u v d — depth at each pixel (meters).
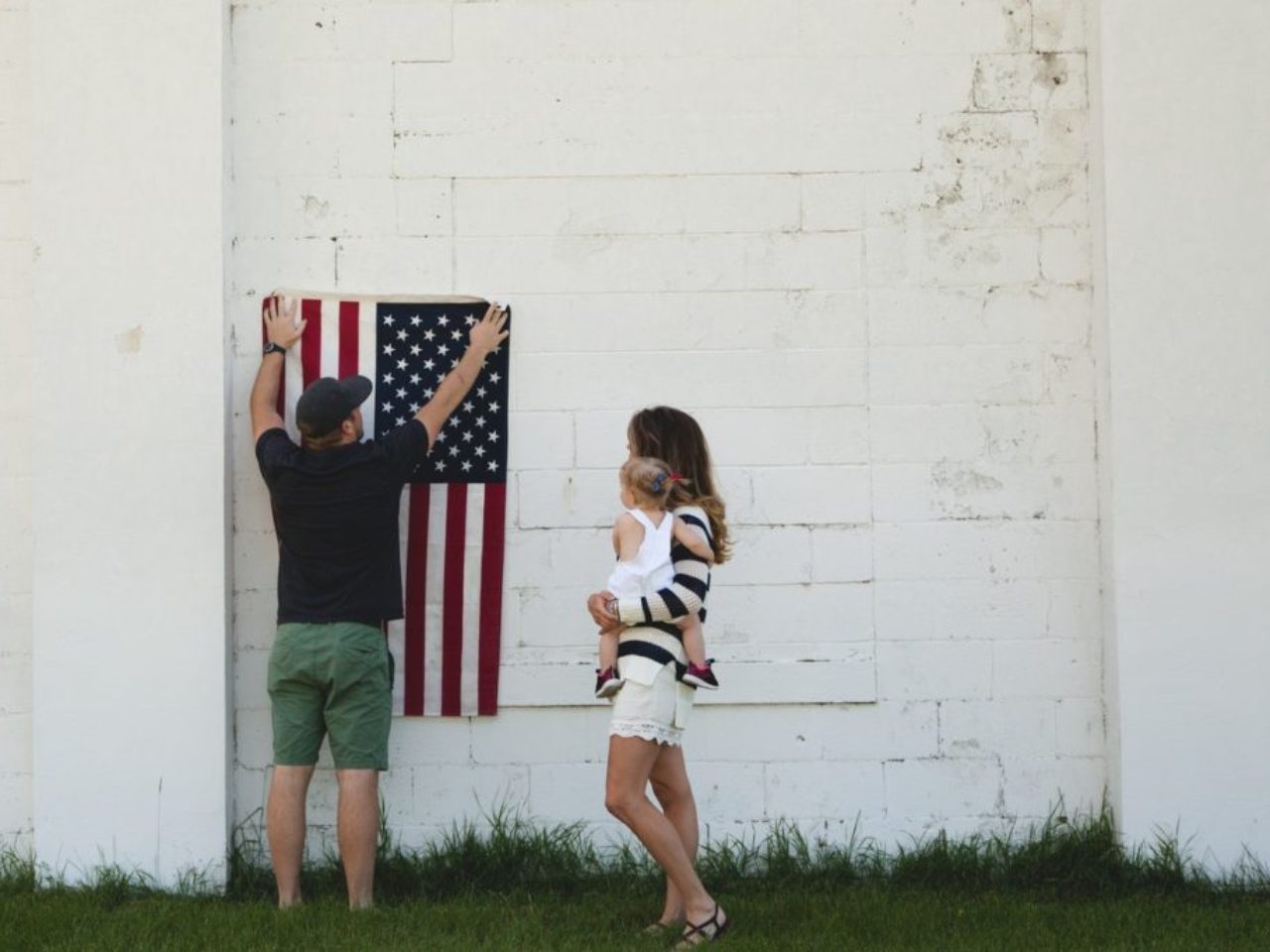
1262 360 12.70
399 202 13.12
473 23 13.12
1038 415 13.09
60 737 12.63
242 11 13.09
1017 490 13.08
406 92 13.12
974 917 11.55
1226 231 12.73
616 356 13.09
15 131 13.09
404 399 13.05
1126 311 12.73
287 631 11.90
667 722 10.70
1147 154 12.74
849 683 13.05
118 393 12.68
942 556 13.07
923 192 13.12
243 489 13.02
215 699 12.66
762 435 13.09
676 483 11.05
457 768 13.04
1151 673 12.69
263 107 13.09
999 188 13.13
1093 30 13.01
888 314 13.09
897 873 12.82
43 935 11.07
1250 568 12.66
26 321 13.08
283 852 11.93
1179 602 12.67
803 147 13.13
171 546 12.67
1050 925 11.39
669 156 13.13
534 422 13.09
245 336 13.05
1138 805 12.68
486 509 13.05
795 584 13.09
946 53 13.14
